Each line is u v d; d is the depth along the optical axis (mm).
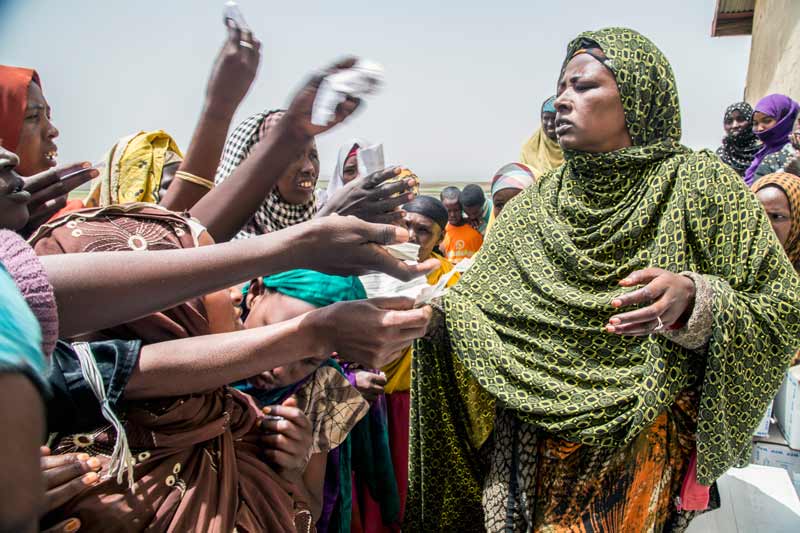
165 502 1048
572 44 2006
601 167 1938
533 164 5309
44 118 1836
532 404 1813
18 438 487
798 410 2902
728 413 1772
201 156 1752
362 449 2209
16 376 496
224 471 1160
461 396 2068
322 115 1203
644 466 1821
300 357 1155
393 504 2299
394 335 1142
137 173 2412
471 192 5051
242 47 1617
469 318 1931
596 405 1777
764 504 2520
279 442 1344
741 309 1688
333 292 1567
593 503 1854
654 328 1646
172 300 984
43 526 976
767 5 8797
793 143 4191
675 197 1846
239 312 1631
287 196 2098
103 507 997
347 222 1072
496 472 1991
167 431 1090
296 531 1338
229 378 1102
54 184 1476
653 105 1913
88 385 1003
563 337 1874
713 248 1822
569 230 1962
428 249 3391
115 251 1033
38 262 812
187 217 1257
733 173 1859
